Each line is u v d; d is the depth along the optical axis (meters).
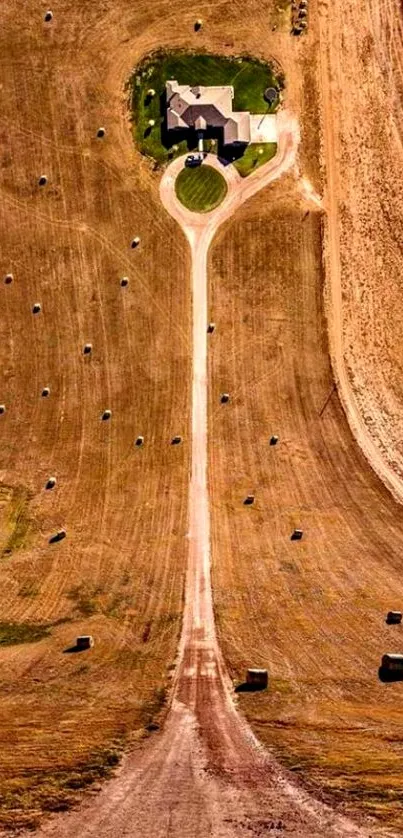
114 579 32.66
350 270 38.44
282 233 38.56
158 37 40.22
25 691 27.25
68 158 39.31
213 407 36.69
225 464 35.75
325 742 24.89
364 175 39.53
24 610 31.72
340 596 31.64
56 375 37.28
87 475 35.75
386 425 36.59
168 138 39.41
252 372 37.12
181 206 38.91
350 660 28.58
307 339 37.50
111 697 26.86
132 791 23.12
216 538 33.88
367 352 37.62
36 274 38.38
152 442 36.22
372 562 33.16
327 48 40.44
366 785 23.30
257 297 37.94
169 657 28.78
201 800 22.84
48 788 23.23
